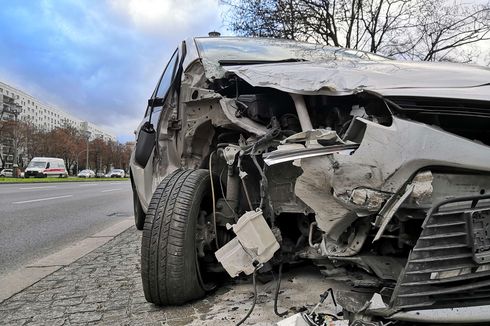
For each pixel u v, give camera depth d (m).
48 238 7.02
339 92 2.43
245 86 3.12
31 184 32.31
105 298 3.29
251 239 2.51
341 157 2.21
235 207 3.04
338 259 2.46
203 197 3.00
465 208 2.06
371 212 2.21
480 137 2.32
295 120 2.77
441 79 2.49
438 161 2.12
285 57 3.77
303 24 11.34
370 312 2.13
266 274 3.38
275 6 11.51
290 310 2.67
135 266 4.41
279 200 2.73
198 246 2.94
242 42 4.25
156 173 4.28
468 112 2.23
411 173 2.14
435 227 2.05
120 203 15.28
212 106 3.14
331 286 3.08
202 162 3.42
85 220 9.64
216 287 3.21
